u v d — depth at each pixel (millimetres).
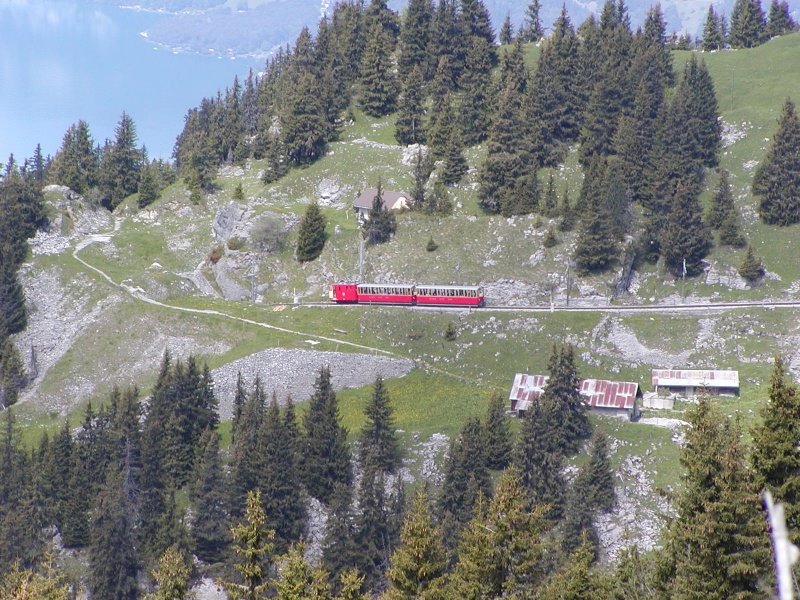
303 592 83062
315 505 185875
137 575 177625
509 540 87000
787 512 70438
